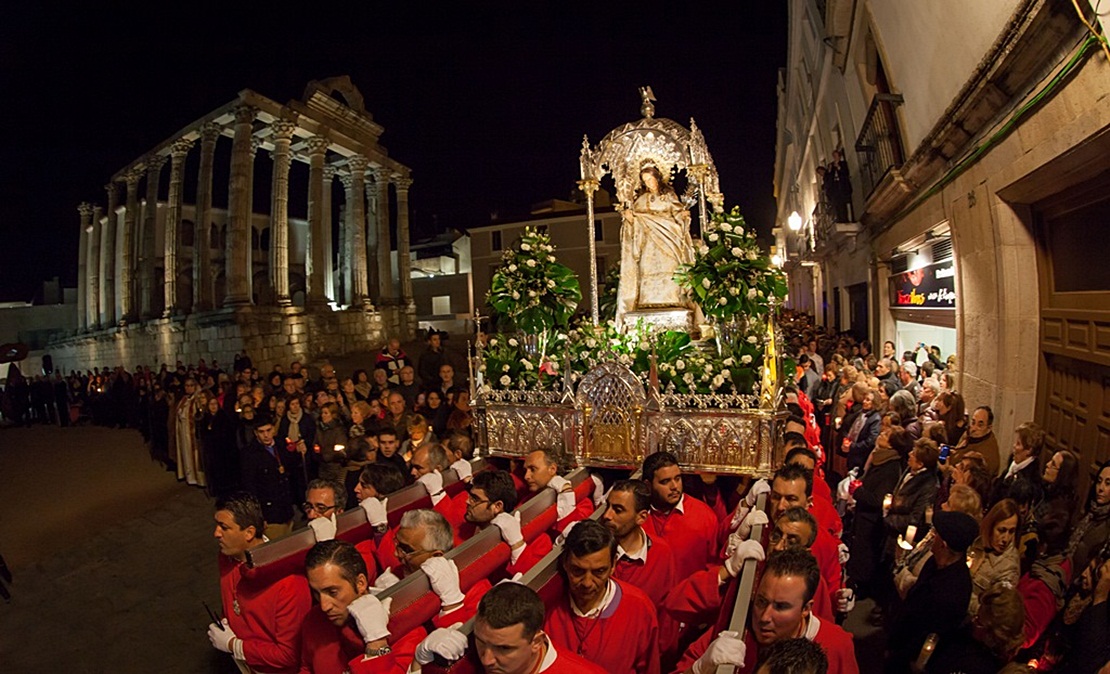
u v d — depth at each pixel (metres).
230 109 22.73
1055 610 3.52
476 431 6.29
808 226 23.38
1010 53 5.20
